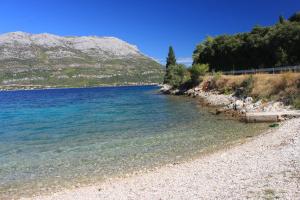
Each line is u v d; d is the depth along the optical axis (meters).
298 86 40.81
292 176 14.61
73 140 30.11
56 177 19.39
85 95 119.69
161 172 18.94
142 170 19.73
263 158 18.83
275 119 33.03
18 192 17.20
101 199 14.96
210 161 20.11
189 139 27.55
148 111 51.03
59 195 16.33
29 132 35.84
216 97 58.78
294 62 71.75
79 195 16.02
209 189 14.39
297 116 32.72
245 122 34.28
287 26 77.81
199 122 36.50
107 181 18.14
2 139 32.22
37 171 20.75
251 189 13.55
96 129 35.47
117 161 22.02
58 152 25.59
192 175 17.39
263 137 25.70
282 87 42.97
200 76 85.50
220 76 69.88
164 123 37.28
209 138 27.47
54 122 43.34
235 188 14.00
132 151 24.45
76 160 22.86
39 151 26.31
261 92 45.53
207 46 104.50
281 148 20.86
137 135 30.75
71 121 43.38
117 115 47.66
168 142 26.84
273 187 13.45
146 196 14.53
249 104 43.84
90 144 27.88
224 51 96.00
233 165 18.23
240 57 91.25
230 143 25.11
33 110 62.56
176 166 19.95
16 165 22.31
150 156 22.80
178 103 62.84
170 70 132.25
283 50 74.75
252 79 50.84
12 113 58.28
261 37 85.38
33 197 16.33
